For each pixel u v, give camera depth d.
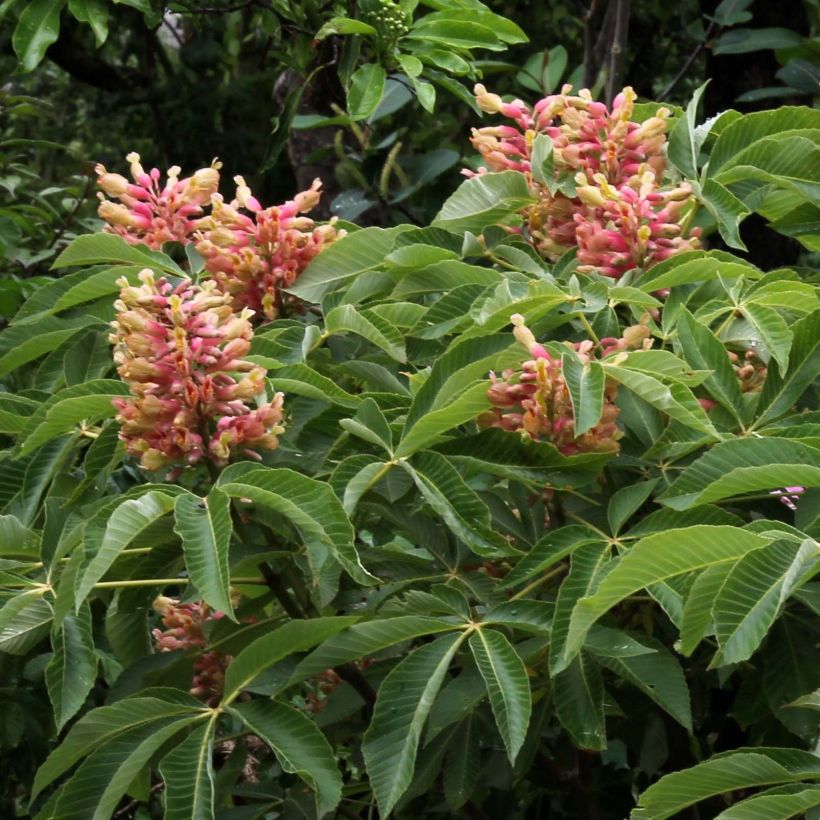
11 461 2.85
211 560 2.08
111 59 10.37
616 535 2.37
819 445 2.31
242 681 2.27
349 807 3.31
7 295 4.45
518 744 2.10
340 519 2.16
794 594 2.36
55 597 2.36
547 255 3.12
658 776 3.61
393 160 4.94
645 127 2.92
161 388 2.35
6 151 10.59
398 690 2.20
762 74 5.71
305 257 2.93
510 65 5.34
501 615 2.32
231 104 8.80
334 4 5.09
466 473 2.52
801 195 2.99
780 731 2.91
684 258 2.69
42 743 3.61
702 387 2.75
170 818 2.10
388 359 2.91
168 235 3.03
